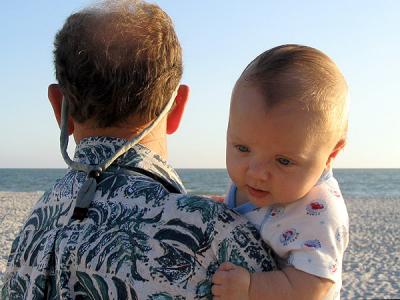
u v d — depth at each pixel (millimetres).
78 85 714
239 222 709
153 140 763
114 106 718
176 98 806
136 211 682
